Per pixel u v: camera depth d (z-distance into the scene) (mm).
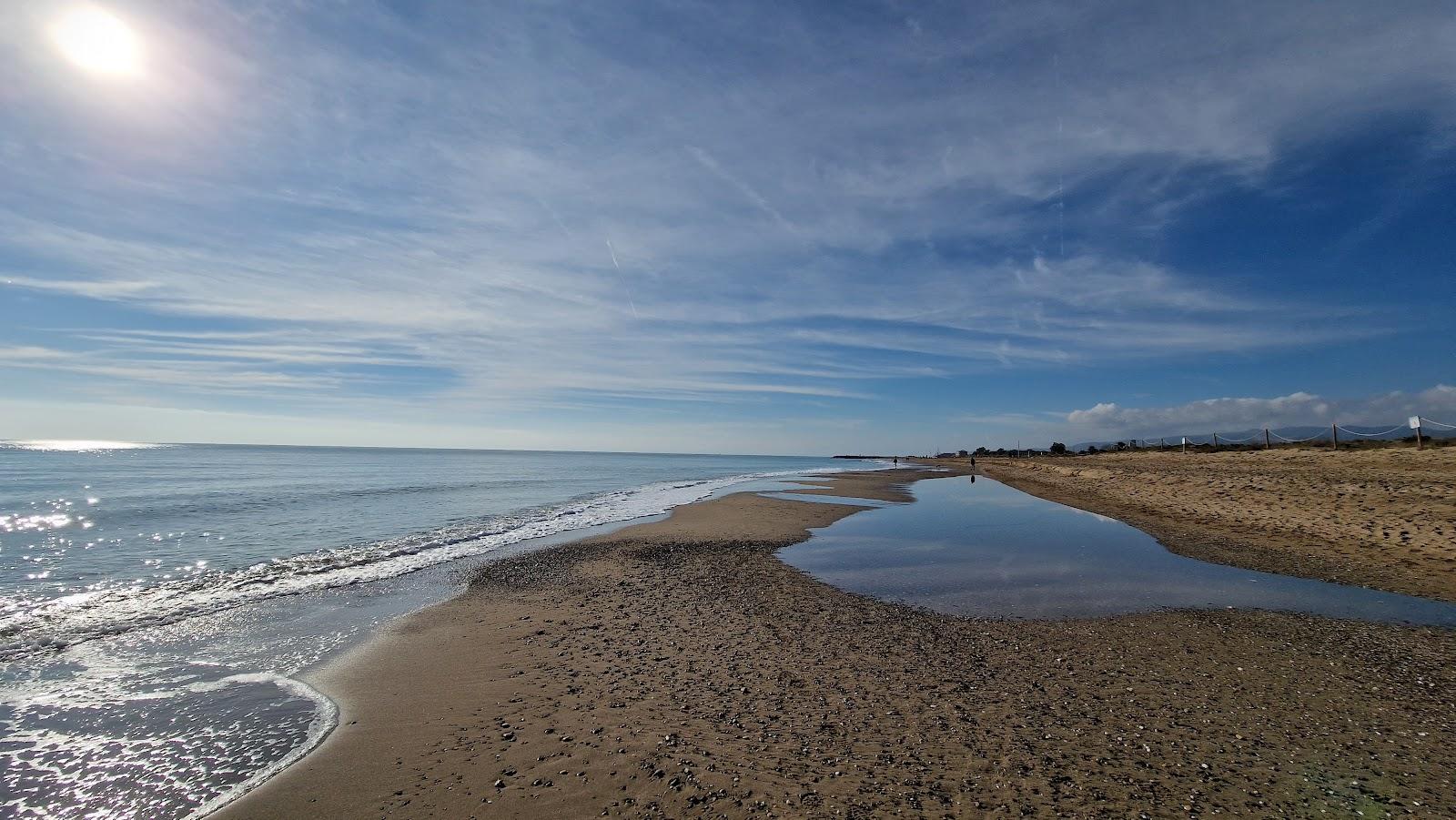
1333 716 6410
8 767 5672
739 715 6566
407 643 9219
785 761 5566
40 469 55594
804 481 51812
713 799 4984
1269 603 11062
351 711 6844
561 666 8172
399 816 4863
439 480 50312
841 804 4863
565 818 4789
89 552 17219
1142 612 10570
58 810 5004
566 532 20938
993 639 9188
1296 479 24531
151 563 15570
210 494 33156
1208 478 29109
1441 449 29641
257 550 17484
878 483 48062
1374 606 10789
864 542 18312
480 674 7902
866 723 6332
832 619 10359
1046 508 27203
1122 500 28234
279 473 53469
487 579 13594
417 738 6168
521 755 5773
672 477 62000
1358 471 25938
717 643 9062
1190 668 7863
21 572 14531
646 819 4746
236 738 6219
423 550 17453
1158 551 16297
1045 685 7316
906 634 9461
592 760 5660
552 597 11984
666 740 6016
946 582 13031
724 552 16906
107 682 7750
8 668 8227
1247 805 4789
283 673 8016
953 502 30781
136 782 5438
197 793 5254
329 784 5340
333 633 9742
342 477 50219
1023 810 4742
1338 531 16641
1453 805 4758
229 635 9617
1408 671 7691
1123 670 7836
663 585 12945
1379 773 5258
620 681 7617
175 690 7484
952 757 5578
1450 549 13852
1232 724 6207
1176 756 5562
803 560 15734
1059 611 10758
